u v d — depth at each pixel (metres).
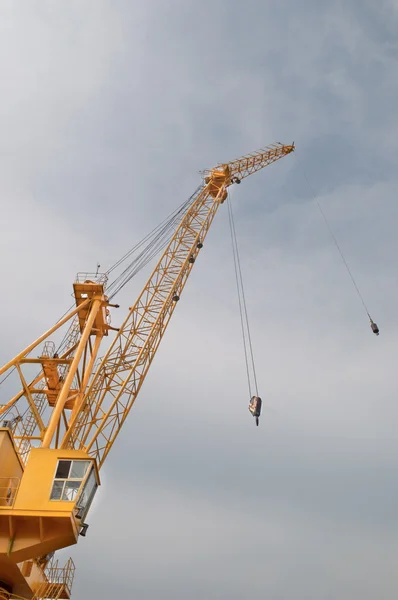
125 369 53.25
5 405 44.41
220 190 71.62
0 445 34.03
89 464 36.12
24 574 37.38
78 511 34.84
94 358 53.28
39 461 36.12
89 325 50.59
